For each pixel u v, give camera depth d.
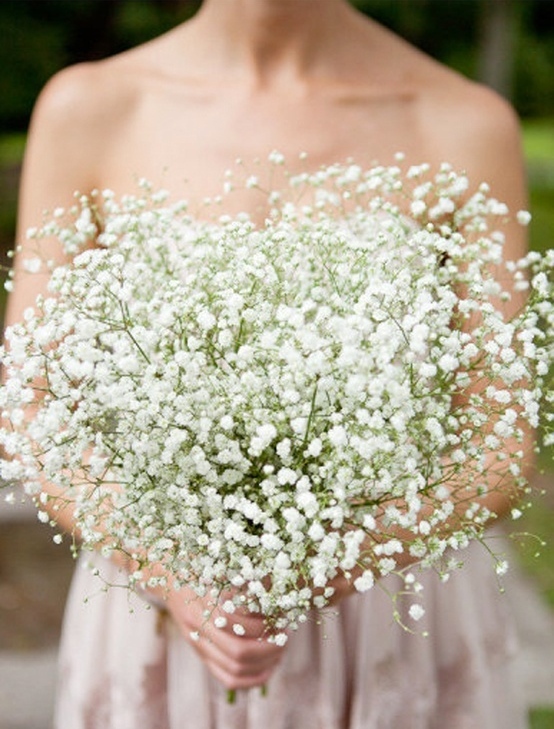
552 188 10.78
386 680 1.76
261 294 1.23
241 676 1.48
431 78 1.84
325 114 1.76
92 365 1.15
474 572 1.82
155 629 1.77
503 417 1.20
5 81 12.69
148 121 1.78
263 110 1.76
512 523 4.06
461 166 1.76
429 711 1.79
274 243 1.27
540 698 3.02
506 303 1.66
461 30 18.08
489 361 1.23
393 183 1.45
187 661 1.76
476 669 1.81
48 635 3.46
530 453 1.55
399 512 1.19
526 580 3.66
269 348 1.15
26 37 12.79
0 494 4.14
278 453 1.14
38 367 1.21
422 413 1.22
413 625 1.76
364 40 1.84
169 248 1.38
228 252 1.26
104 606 1.83
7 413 1.23
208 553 1.21
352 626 1.75
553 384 1.30
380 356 1.12
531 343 1.23
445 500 1.28
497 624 1.89
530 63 18.31
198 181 1.73
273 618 1.27
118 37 14.38
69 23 13.46
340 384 1.15
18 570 3.81
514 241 1.75
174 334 1.21
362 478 1.19
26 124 12.93
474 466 1.27
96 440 1.19
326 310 1.15
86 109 1.77
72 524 1.52
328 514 1.12
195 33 1.84
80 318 1.23
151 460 1.18
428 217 1.68
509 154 1.79
